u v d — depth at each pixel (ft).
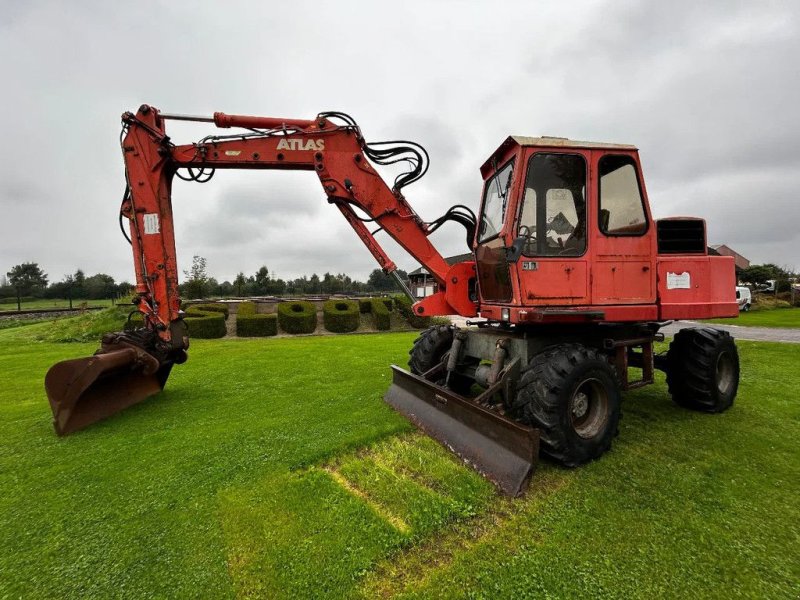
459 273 14.70
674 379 14.11
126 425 12.82
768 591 5.82
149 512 7.91
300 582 6.03
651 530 7.18
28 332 41.45
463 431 10.34
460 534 7.10
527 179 11.11
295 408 14.43
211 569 6.34
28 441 11.68
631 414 13.50
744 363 21.76
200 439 11.54
